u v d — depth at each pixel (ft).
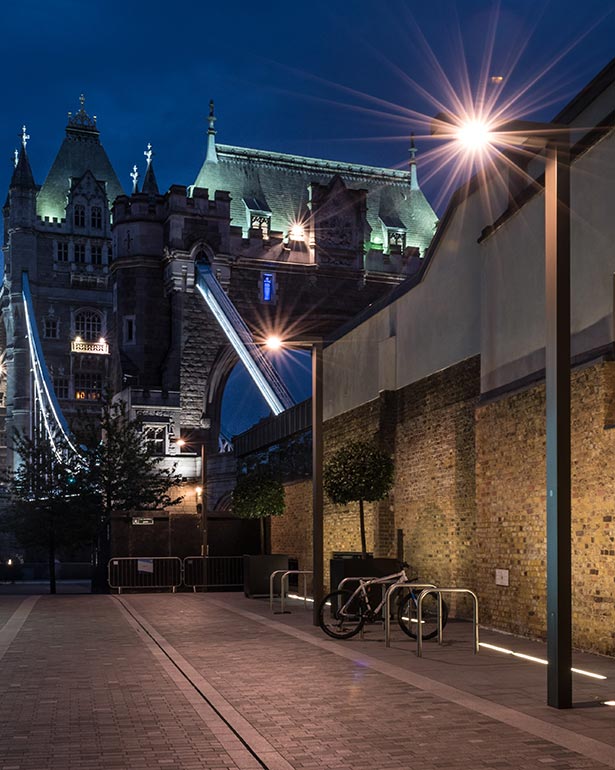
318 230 301.22
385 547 78.18
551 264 32.40
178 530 109.91
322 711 30.99
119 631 55.88
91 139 444.14
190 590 105.09
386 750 25.71
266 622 61.57
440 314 71.41
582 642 46.65
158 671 39.99
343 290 303.27
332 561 60.64
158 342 278.67
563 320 32.12
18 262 406.41
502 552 56.03
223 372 278.67
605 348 46.93
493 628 56.70
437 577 69.41
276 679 37.58
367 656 44.34
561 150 32.60
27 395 398.62
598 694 33.68
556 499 31.55
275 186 329.11
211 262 281.33
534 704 31.83
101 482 162.50
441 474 69.77
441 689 34.86
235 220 316.40
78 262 412.98
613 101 48.47
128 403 264.93
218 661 42.86
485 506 58.70
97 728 28.68
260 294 291.58
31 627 58.34
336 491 73.36
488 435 58.85
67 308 410.11
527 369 55.72
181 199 278.67
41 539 160.66
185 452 266.36
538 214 54.90
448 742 26.53
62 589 192.03
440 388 70.85
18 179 412.16
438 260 72.13
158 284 280.92
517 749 25.67
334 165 347.56
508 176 60.95
